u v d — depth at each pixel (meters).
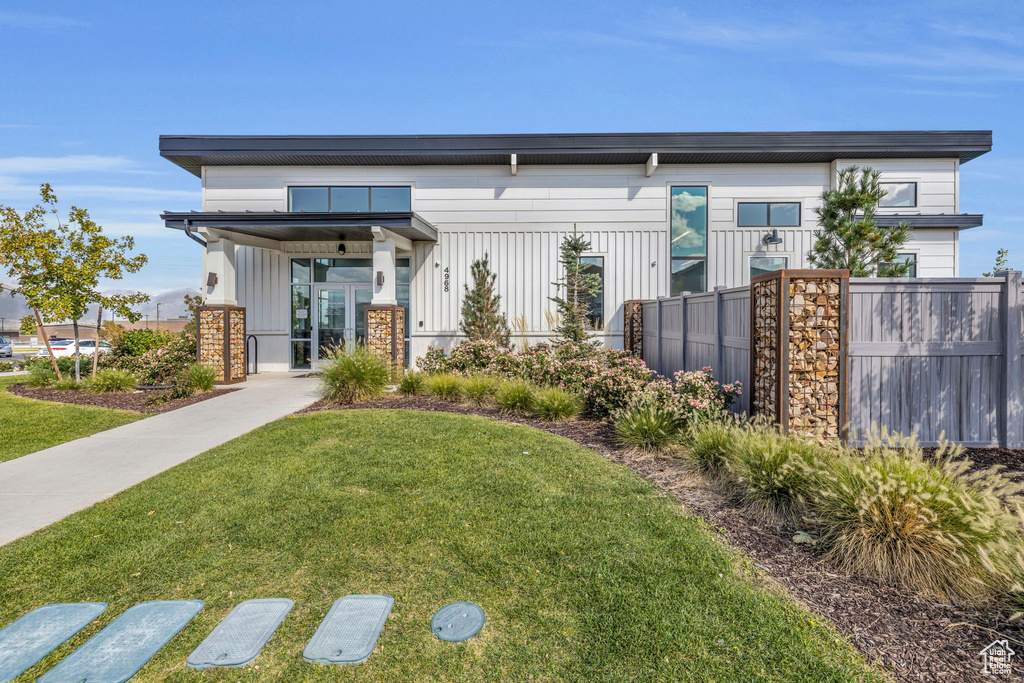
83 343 25.89
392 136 10.84
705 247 11.39
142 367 10.45
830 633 2.27
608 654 2.13
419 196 11.54
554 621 2.34
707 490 3.93
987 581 2.57
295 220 9.61
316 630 2.30
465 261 11.56
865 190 7.27
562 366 7.50
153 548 3.07
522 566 2.83
